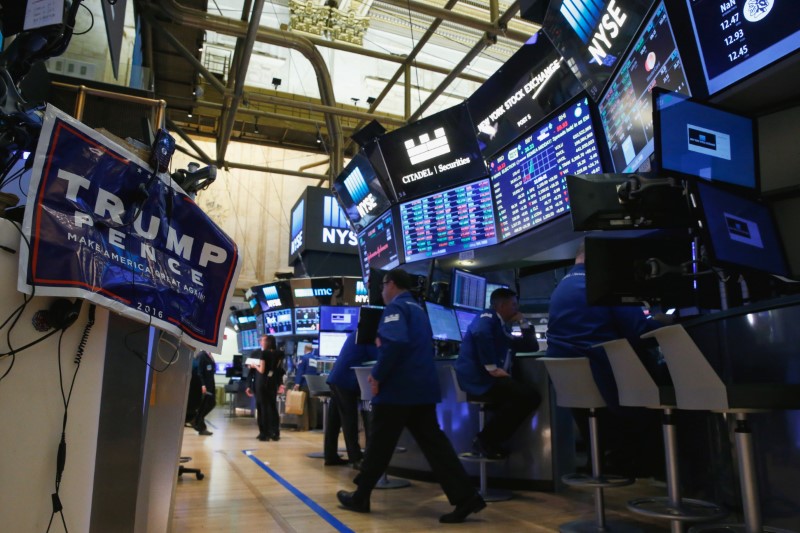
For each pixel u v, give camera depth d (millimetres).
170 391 1762
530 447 3584
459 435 3936
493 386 3273
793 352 1875
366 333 4168
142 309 1479
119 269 1443
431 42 14734
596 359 2477
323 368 9500
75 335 1391
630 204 2301
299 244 11203
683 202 2297
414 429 2914
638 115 2844
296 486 3764
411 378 2867
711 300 2488
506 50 14852
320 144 12305
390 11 13898
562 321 2684
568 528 2527
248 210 16281
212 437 7191
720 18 2328
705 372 1638
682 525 1935
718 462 2318
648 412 2607
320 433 7992
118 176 1506
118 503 1449
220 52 13570
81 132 1417
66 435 1353
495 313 3438
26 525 1269
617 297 2354
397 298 3078
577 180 2410
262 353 6875
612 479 2418
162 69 8641
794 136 2574
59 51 1742
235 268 1878
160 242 1627
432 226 4789
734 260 2090
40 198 1298
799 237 2555
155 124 2408
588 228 2387
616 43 2930
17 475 1264
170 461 1756
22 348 1289
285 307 10273
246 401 11547
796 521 1871
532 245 4262
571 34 3281
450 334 4566
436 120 4566
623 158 3107
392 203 5023
